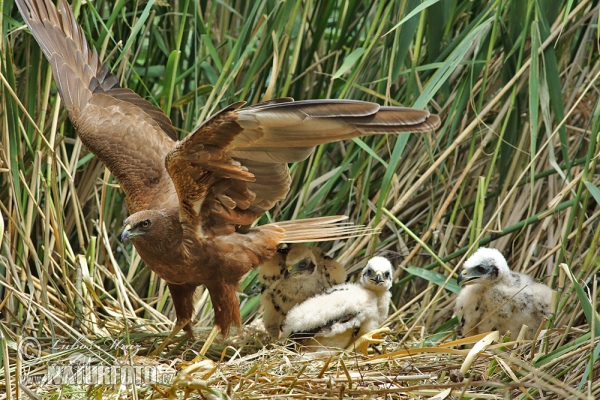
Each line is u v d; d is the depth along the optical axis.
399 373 8.30
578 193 9.05
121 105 10.22
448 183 11.12
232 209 9.17
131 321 10.30
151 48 11.47
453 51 10.12
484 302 9.66
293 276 9.88
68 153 11.41
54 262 10.06
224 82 10.48
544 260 10.94
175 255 8.88
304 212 10.99
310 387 7.81
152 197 9.41
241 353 9.75
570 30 10.68
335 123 7.98
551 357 7.98
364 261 10.98
